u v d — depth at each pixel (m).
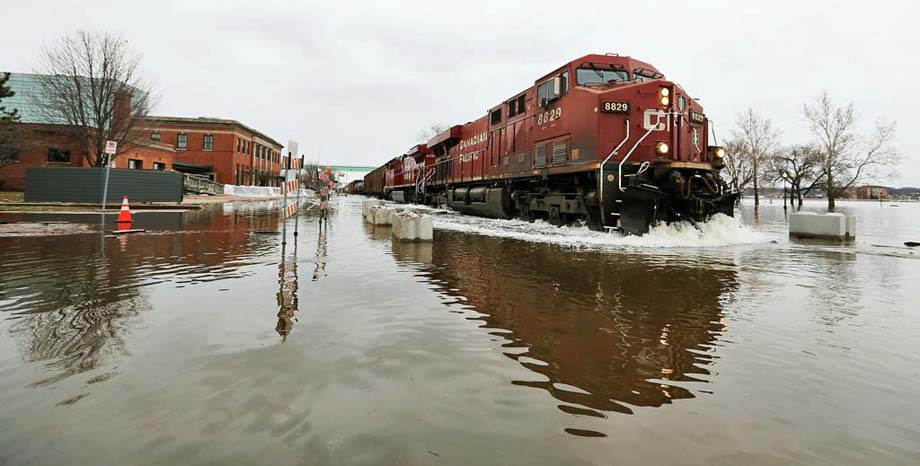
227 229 11.85
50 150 28.73
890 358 3.11
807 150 31.28
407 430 2.10
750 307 4.41
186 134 47.56
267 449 1.93
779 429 2.18
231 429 2.08
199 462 1.83
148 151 34.81
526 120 14.18
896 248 9.10
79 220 13.33
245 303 4.30
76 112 25.19
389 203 33.56
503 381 2.67
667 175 9.94
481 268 6.41
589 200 10.84
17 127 24.03
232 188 42.75
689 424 2.21
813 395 2.55
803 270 6.41
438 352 3.11
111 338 3.27
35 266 6.17
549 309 4.28
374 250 8.20
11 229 10.83
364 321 3.78
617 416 2.29
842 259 7.48
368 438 2.03
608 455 1.94
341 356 2.99
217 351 3.03
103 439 1.99
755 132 32.66
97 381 2.56
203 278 5.48
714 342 3.42
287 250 8.10
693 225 10.25
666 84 10.35
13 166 28.08
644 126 10.37
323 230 11.96
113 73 25.48
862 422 2.25
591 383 2.68
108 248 7.99
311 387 2.52
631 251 8.23
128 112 26.39
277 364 2.83
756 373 2.85
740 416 2.30
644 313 4.18
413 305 4.34
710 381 2.73
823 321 3.96
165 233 10.66
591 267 6.54
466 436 2.07
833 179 29.58
